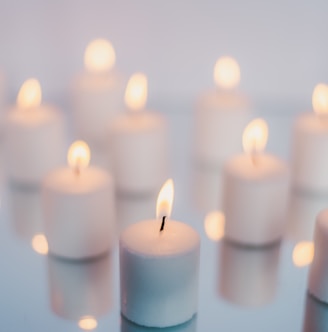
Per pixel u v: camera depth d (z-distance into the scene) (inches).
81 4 30.4
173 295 19.2
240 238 22.5
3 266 21.5
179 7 30.4
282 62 31.1
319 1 30.2
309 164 25.3
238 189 22.1
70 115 31.4
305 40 30.8
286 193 22.6
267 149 28.2
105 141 29.2
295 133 25.6
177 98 31.8
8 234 23.0
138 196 25.2
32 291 20.6
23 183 25.9
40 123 25.5
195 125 27.9
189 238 19.5
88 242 21.6
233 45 31.0
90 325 19.4
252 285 20.9
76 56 31.2
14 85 31.6
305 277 21.3
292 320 19.8
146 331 19.3
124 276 19.3
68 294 20.5
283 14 30.4
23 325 19.4
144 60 31.2
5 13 30.5
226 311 20.0
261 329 19.5
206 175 26.7
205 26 30.7
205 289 20.7
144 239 19.4
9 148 25.8
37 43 31.0
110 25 30.7
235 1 30.3
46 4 30.4
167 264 18.9
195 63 31.3
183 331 19.3
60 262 21.7
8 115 26.4
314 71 31.2
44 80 31.6
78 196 21.3
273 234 22.5
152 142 24.9
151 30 30.8
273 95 31.7
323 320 19.8
